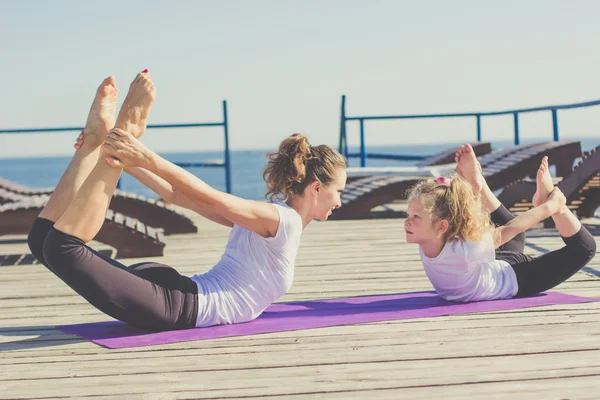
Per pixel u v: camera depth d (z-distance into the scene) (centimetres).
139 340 260
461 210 302
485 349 239
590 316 281
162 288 268
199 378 216
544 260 323
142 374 222
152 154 243
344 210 738
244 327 275
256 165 12131
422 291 362
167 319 268
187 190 250
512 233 319
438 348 242
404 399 194
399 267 450
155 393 204
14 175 15925
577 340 247
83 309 345
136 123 250
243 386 208
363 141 988
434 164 1031
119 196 646
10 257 560
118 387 210
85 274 249
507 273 320
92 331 281
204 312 274
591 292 340
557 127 794
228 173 939
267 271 281
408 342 250
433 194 302
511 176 729
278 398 197
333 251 530
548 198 323
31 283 432
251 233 281
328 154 278
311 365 227
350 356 235
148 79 251
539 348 238
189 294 273
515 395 194
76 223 246
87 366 232
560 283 330
